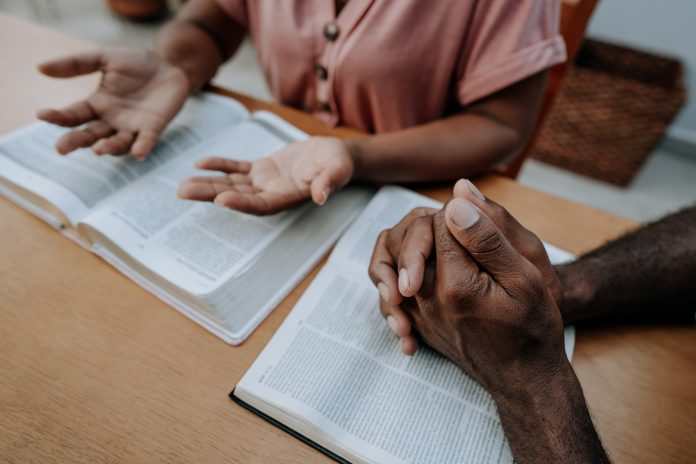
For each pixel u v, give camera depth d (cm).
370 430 40
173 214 53
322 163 55
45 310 47
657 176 185
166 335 46
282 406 40
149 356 44
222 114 72
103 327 46
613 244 53
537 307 36
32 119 70
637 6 176
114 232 50
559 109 172
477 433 40
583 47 187
